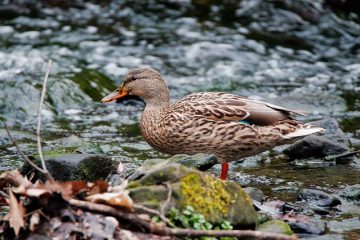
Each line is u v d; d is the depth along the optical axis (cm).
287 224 884
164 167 834
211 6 2331
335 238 873
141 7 2330
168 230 752
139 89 1227
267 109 1151
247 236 746
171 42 2106
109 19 2255
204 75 1902
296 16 2255
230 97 1178
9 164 1221
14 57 1884
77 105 1667
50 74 1775
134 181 859
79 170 1069
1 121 1534
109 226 748
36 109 1596
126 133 1495
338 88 1811
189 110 1148
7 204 862
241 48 2077
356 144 1377
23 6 2308
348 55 2077
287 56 2047
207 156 1097
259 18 2256
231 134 1127
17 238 749
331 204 1010
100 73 1831
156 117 1195
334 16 2248
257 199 1011
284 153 1321
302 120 1570
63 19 2241
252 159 1293
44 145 1343
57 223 748
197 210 799
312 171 1209
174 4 2348
